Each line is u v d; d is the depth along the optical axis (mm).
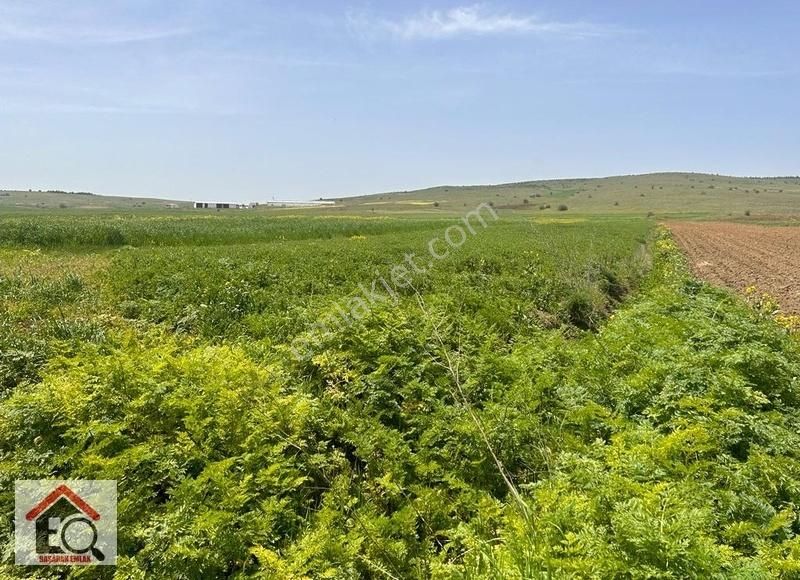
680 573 3086
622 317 10992
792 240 48188
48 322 9141
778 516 3891
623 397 6266
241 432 5168
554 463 5121
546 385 6789
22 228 25375
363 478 5316
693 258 32750
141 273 14055
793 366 7559
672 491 3824
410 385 6727
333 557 3973
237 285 12484
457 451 5637
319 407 6055
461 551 4395
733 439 5121
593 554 3369
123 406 5422
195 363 6453
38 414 5113
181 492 4270
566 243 26656
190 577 3684
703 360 6891
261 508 4383
